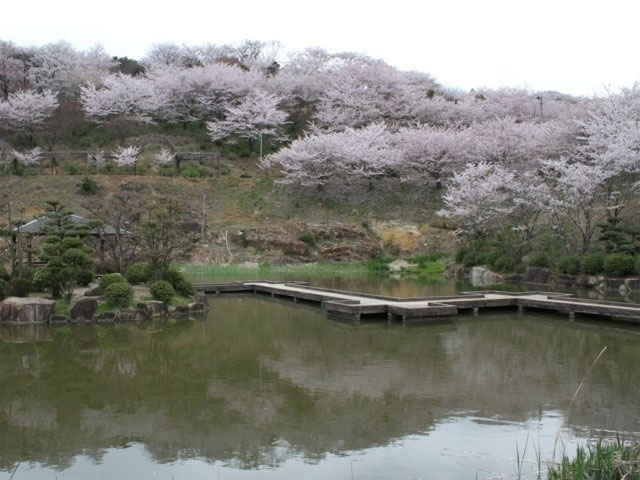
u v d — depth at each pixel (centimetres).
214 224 2945
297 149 3350
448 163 3338
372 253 2925
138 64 5431
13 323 1300
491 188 2520
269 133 3872
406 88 4122
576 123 2875
